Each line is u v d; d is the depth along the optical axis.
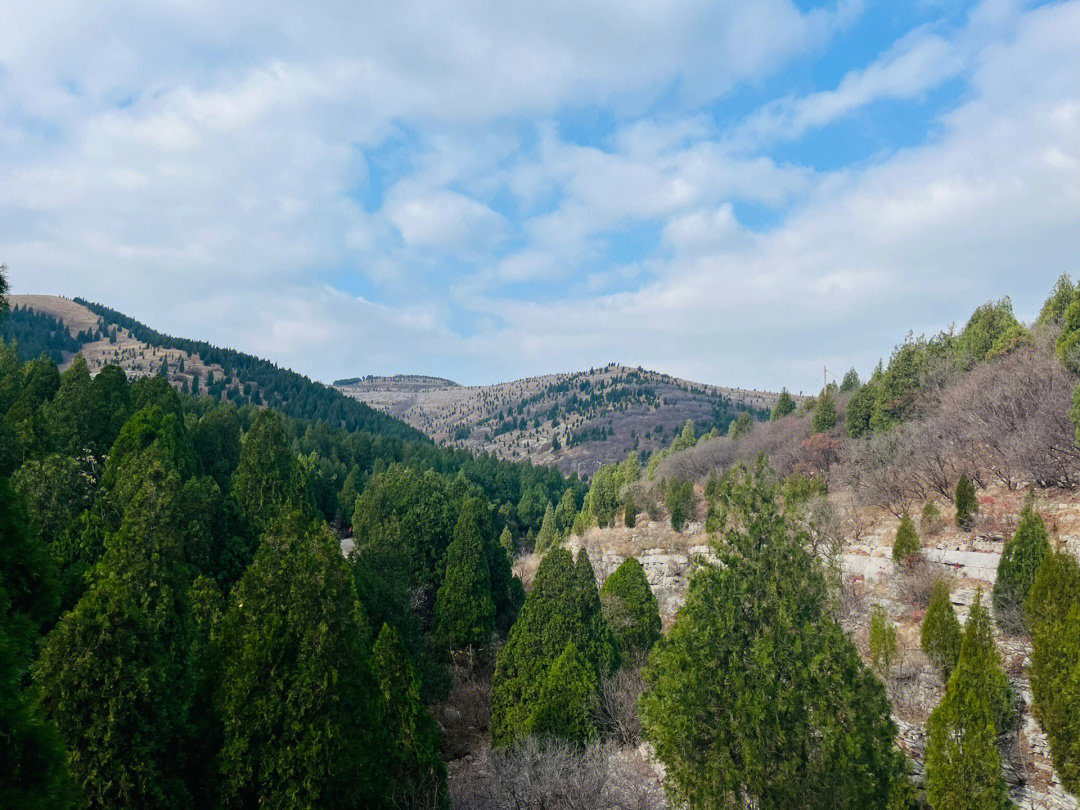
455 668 31.84
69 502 24.16
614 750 20.23
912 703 20.05
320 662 12.45
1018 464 30.64
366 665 13.94
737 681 12.46
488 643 33.38
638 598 29.56
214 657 13.21
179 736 11.63
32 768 7.20
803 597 12.66
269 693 12.20
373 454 106.31
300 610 12.90
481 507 39.19
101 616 10.90
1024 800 15.74
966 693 15.20
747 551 13.33
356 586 25.75
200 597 19.02
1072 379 31.31
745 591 12.91
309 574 13.24
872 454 42.00
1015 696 18.22
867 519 36.25
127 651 11.00
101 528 21.50
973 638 16.52
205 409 89.81
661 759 13.63
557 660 22.47
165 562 14.20
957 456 35.12
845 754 11.14
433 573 38.84
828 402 60.22
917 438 38.31
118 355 184.88
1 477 8.46
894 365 49.09
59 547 20.80
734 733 12.32
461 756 25.06
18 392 38.88
